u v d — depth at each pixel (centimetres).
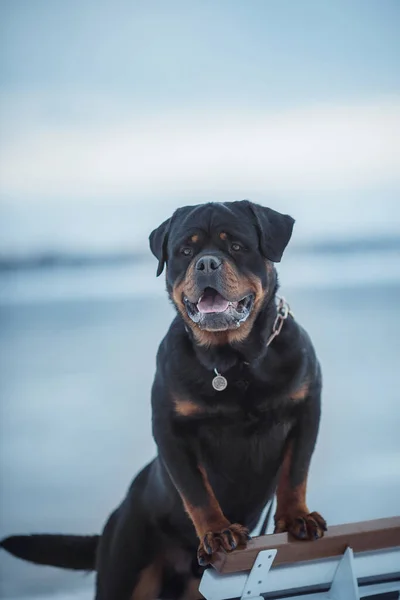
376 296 1240
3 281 1817
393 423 562
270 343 265
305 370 268
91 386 710
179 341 271
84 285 1825
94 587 370
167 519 296
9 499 450
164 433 268
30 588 369
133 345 923
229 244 269
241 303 263
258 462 272
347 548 230
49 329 1090
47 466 507
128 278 1934
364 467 481
